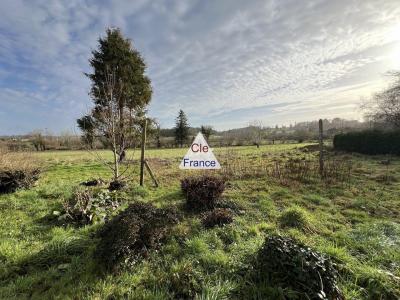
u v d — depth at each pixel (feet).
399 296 8.91
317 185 24.27
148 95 53.83
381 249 12.03
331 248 11.44
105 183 27.55
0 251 11.74
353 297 8.87
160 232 12.62
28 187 24.23
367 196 20.80
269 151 66.44
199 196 17.90
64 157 64.64
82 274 10.25
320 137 28.84
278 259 9.47
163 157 60.64
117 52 50.88
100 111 30.22
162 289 9.41
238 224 15.21
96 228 14.74
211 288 9.09
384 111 60.39
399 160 41.29
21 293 9.32
